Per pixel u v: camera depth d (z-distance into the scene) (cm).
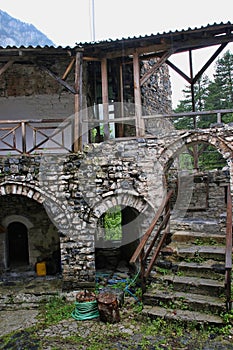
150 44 805
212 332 489
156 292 568
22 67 1005
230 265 489
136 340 492
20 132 1045
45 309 655
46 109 1017
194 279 574
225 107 1853
